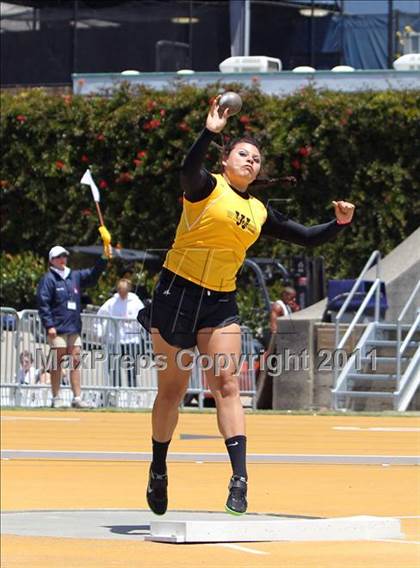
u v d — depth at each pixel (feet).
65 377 135.64
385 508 58.44
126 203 204.74
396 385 89.30
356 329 114.93
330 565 42.09
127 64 230.89
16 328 136.26
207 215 48.55
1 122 212.64
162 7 228.63
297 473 72.74
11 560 44.32
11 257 206.69
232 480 48.70
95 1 232.94
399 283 82.23
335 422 106.83
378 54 213.25
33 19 236.22
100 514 59.67
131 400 132.05
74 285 126.00
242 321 156.66
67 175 209.87
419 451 80.33
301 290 152.05
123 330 130.52
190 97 197.88
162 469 52.85
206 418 117.08
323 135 137.39
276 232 51.47
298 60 220.02
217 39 226.17
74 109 207.62
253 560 43.39
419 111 115.85
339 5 217.56
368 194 132.67
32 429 105.19
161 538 49.19
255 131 145.69
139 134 202.69
